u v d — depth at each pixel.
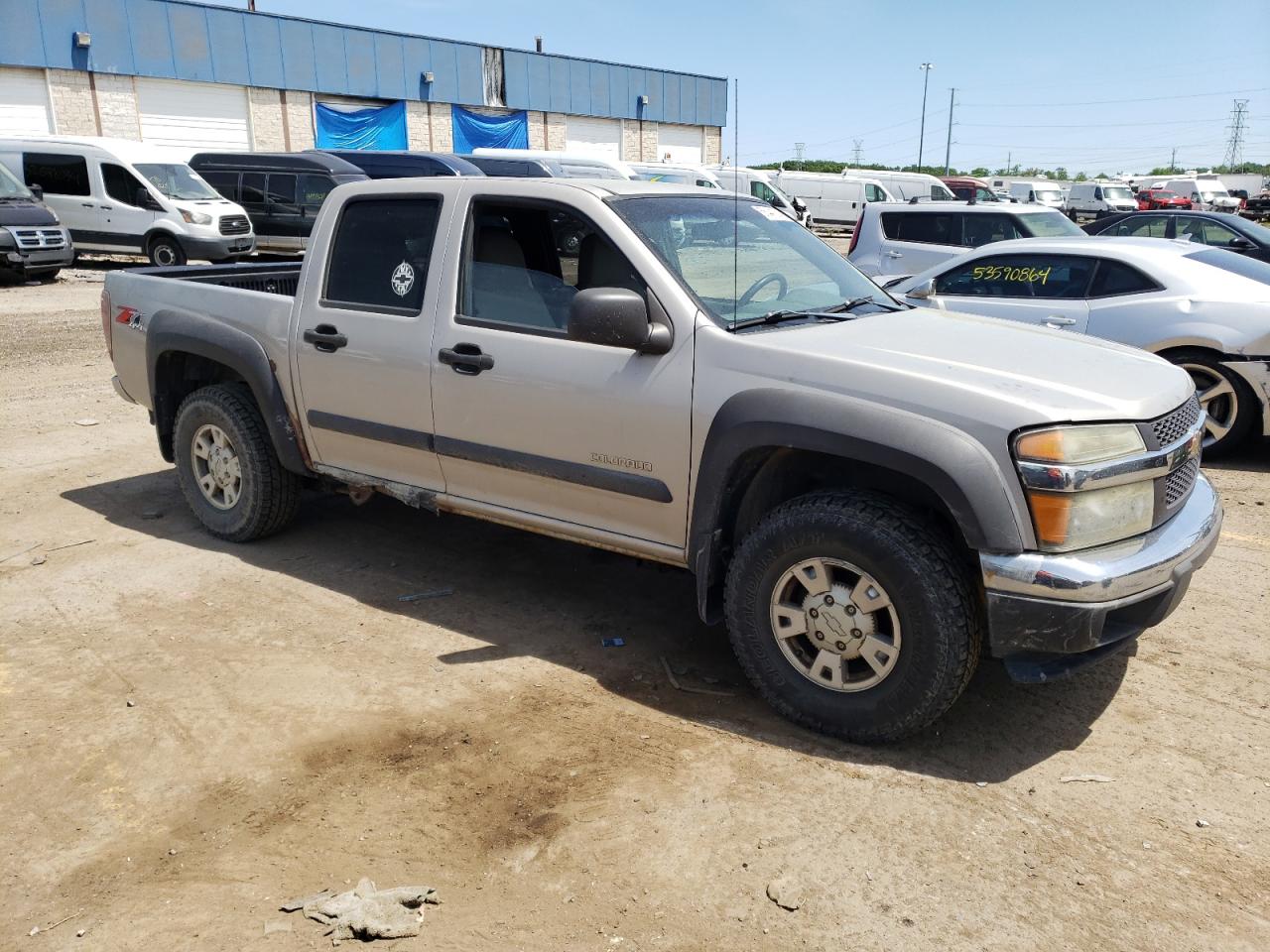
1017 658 3.21
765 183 28.84
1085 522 3.08
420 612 4.46
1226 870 2.82
